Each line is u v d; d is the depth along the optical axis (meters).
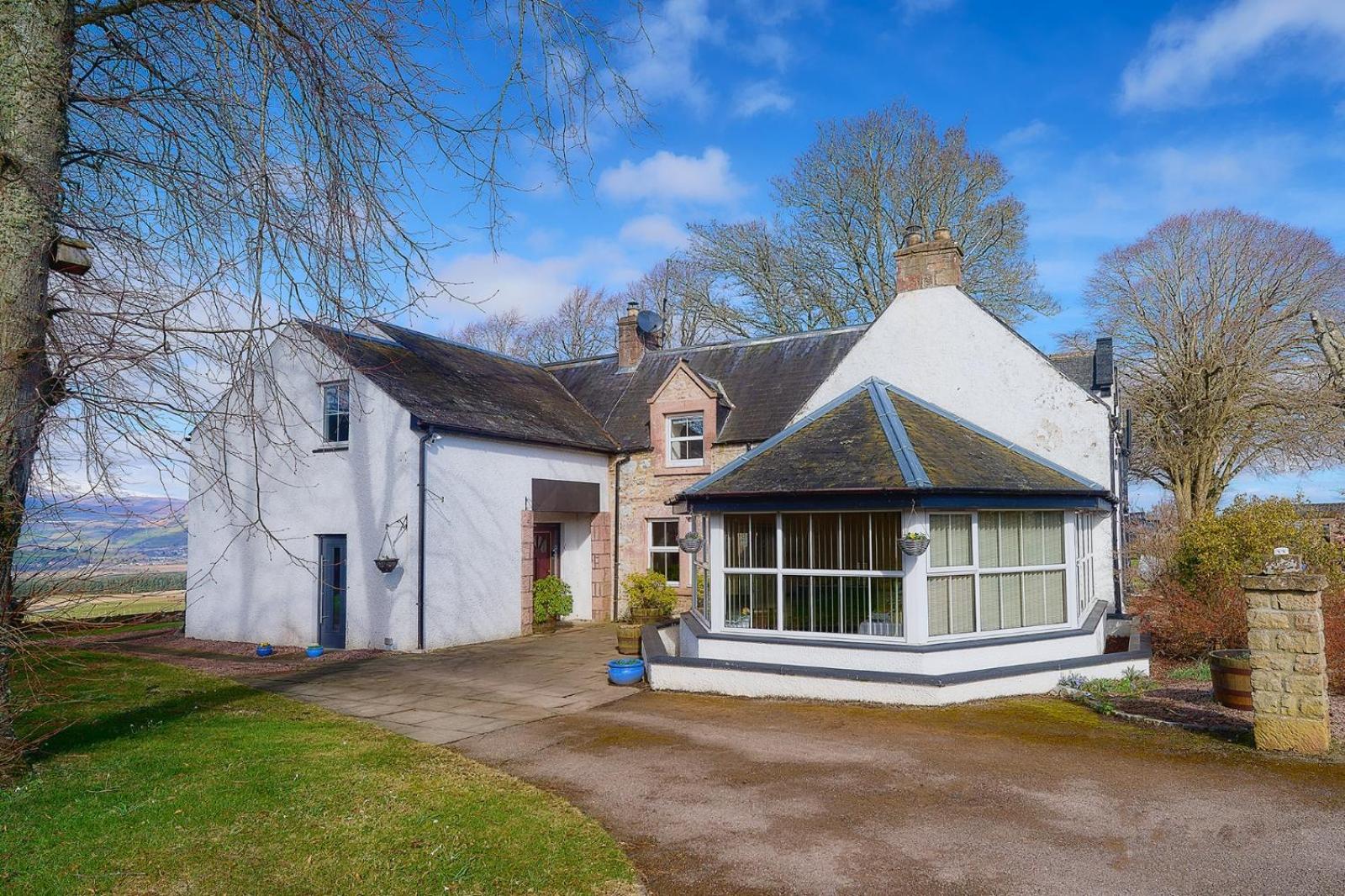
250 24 7.00
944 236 15.74
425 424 15.64
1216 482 30.84
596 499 20.34
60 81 6.80
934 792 7.16
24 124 6.61
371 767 7.71
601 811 6.77
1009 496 11.59
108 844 5.69
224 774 7.32
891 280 28.91
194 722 9.59
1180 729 9.06
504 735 9.29
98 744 8.36
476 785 7.30
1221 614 12.92
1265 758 7.97
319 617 16.73
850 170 29.09
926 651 10.69
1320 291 27.47
